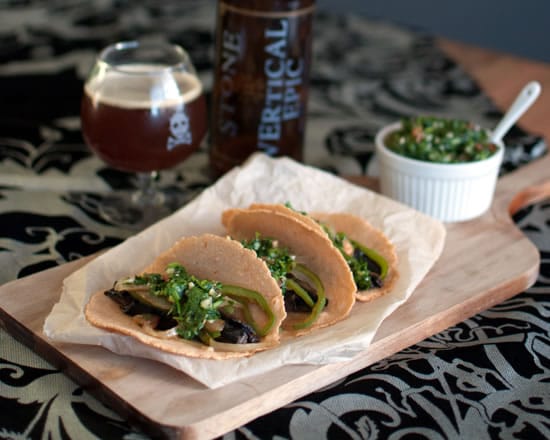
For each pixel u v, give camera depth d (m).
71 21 1.19
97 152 0.82
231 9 0.83
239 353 0.67
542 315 0.75
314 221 0.74
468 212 0.84
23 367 0.68
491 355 0.70
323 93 1.07
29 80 1.05
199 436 0.63
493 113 1.03
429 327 0.72
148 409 0.64
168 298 0.69
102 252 0.78
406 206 0.82
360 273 0.74
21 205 0.84
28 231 0.81
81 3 1.25
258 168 0.83
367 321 0.70
